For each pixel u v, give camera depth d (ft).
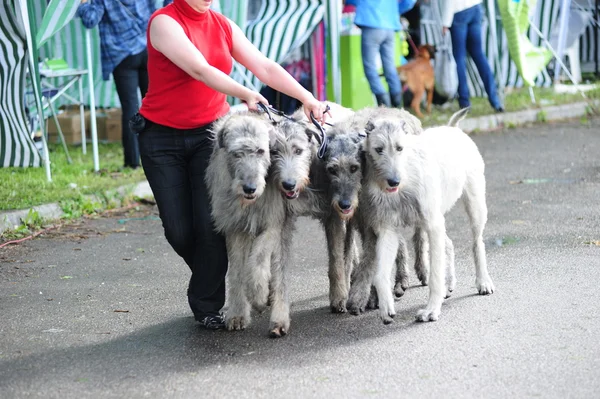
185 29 16.51
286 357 15.58
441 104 49.73
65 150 36.11
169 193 17.17
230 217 16.76
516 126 47.21
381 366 14.88
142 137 17.20
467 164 19.21
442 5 44.21
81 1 30.30
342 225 18.15
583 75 61.57
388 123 16.62
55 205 28.37
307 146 16.38
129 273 22.11
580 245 22.84
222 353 15.94
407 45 49.01
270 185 16.42
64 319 18.31
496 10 51.24
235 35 17.53
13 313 18.78
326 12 38.73
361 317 17.97
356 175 16.71
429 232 17.62
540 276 20.20
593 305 17.80
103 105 41.24
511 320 17.11
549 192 30.12
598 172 33.27
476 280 19.30
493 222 26.22
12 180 31.53
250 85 36.01
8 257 23.79
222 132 15.92
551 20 51.80
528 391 13.46
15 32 29.25
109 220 28.37
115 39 32.27
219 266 17.34
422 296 19.51
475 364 14.75
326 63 40.55
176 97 16.80
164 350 16.21
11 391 14.26
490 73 46.96
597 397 13.10
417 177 17.07
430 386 13.84
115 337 17.07
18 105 30.22
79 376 14.89
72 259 23.56
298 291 20.21
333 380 14.29
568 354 15.01
